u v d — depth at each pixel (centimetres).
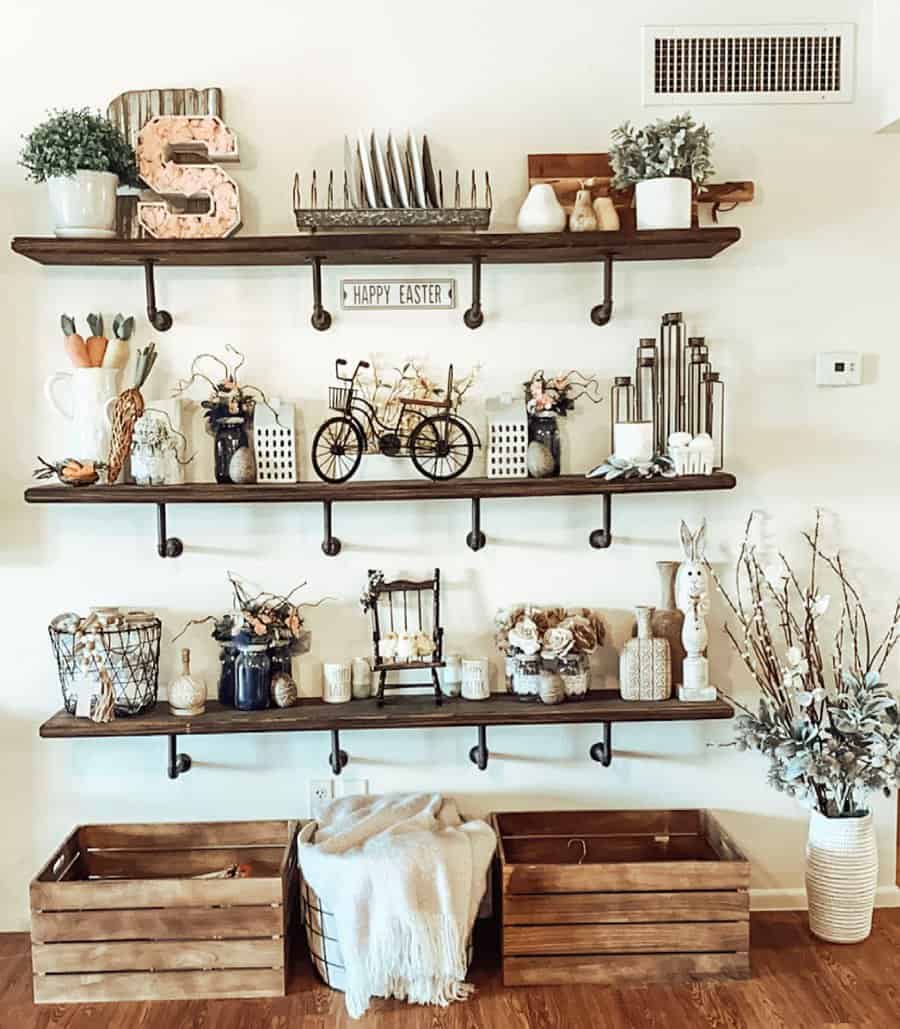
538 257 248
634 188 244
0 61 246
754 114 255
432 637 263
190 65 248
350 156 247
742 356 260
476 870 233
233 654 252
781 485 264
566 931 238
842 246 259
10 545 258
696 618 252
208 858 264
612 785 270
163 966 234
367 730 266
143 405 245
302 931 262
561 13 251
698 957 239
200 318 254
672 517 264
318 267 247
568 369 259
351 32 249
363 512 261
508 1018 225
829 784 240
